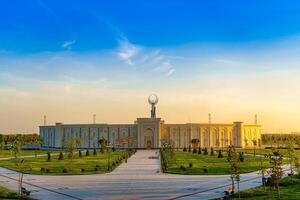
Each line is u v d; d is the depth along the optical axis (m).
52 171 110.44
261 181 88.12
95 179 93.56
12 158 158.50
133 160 154.38
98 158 158.88
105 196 69.25
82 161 143.38
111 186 81.31
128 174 104.62
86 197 68.31
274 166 73.88
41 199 66.56
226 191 71.25
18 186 81.44
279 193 69.12
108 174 104.81
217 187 79.69
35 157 164.12
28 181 90.12
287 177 89.06
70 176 100.50
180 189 77.06
